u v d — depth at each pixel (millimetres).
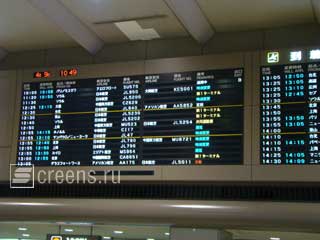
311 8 4809
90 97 5492
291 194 4855
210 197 5070
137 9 4953
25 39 5727
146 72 5355
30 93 5719
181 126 5145
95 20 5215
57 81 5648
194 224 4938
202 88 5152
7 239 6461
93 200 5223
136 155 5223
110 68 5484
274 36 5211
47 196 5566
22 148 5625
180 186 5176
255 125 4922
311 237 5293
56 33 5551
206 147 5031
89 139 5406
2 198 5500
